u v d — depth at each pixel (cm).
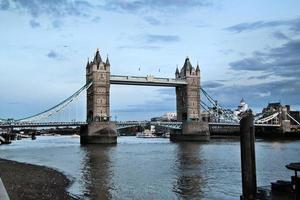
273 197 2616
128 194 3831
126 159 7881
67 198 3456
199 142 17562
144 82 18962
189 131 19238
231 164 6625
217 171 5616
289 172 5416
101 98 17750
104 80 17862
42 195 3469
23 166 5953
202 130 19338
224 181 4638
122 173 5466
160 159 7781
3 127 15925
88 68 18525
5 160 6975
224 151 10250
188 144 15162
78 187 4184
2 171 5147
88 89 18250
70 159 8094
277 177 4906
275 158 7788
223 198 3641
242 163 2761
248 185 2734
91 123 16725
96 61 17862
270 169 5781
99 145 15050
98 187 4206
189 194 3834
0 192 1998
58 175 5053
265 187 2873
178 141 19050
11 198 3131
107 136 16738
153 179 4831
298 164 2566
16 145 15288
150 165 6569
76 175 5238
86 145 15162
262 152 9794
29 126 16288
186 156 8525
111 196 3722
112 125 16975
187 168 6050
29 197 3306
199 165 6481
